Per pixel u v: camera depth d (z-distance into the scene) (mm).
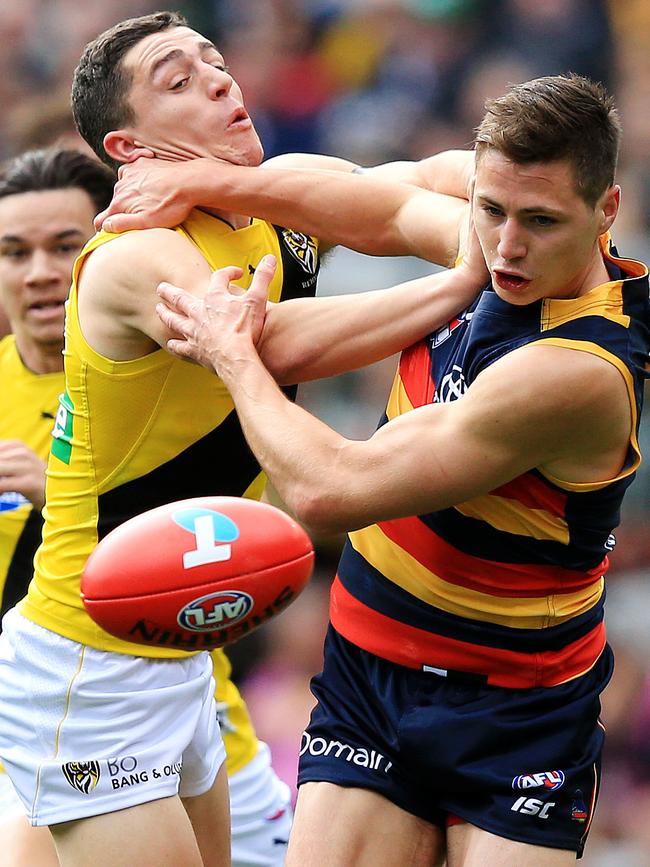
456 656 12203
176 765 12438
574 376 10891
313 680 13055
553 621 12133
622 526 26703
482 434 10938
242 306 11406
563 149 10336
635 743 24266
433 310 11680
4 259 16328
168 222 11992
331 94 34625
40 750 12477
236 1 37031
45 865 13477
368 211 12555
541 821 11984
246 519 10938
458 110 33594
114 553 10820
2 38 37969
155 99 12250
